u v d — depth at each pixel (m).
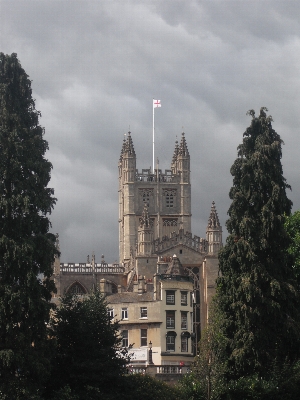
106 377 93.56
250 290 93.69
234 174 100.12
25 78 94.12
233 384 91.56
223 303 97.38
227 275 97.81
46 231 92.31
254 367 93.69
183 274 164.00
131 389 94.50
